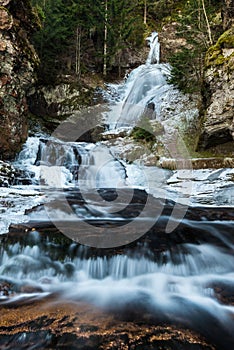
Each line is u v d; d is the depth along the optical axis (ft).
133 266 9.72
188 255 10.31
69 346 5.77
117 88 50.65
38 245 10.49
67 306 7.47
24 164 25.50
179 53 36.86
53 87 42.34
